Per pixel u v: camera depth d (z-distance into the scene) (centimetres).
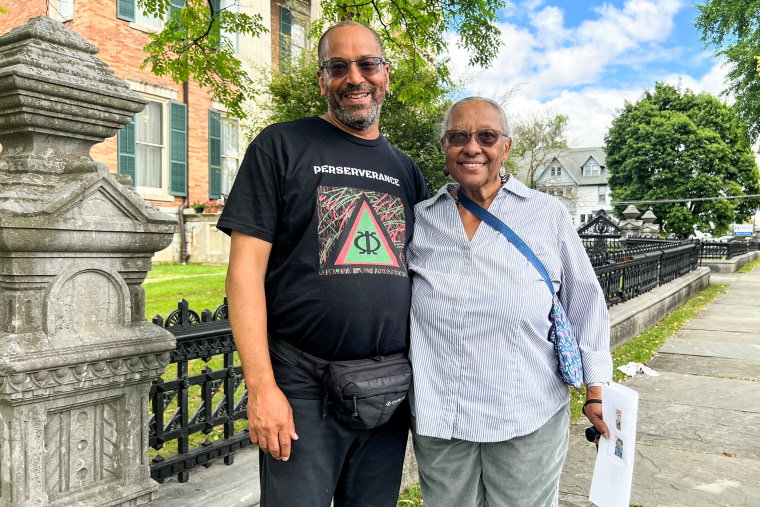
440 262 192
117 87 183
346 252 176
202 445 267
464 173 191
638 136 4041
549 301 192
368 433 189
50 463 173
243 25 623
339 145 187
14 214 156
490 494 197
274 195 175
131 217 186
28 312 166
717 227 3897
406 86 682
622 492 183
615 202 4025
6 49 173
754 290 1279
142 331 191
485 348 186
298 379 177
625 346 671
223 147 1516
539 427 190
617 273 753
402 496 311
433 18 610
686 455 368
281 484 175
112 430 189
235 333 169
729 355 642
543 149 3328
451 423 188
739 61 2277
